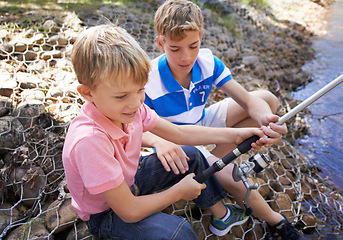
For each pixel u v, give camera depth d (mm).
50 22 2730
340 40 3941
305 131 2508
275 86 2938
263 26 3926
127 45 1085
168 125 1507
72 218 1554
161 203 1287
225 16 3736
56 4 3078
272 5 4562
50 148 1809
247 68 3057
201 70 1748
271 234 1703
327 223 1817
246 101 1716
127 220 1232
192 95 1738
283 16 4355
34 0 3109
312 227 1774
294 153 2240
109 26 1170
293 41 3822
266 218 1649
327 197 1981
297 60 3449
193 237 1293
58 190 1667
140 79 1092
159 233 1249
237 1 4168
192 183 1334
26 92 2092
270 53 3439
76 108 2062
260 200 1622
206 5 3828
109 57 1044
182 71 1627
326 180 2109
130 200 1214
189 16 1507
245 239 1681
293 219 1793
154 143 1535
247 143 1417
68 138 1201
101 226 1360
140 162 1560
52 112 2016
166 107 1712
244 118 1842
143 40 2865
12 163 1712
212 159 1687
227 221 1588
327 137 2453
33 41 2512
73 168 1195
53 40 2570
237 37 3480
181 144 1551
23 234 1485
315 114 2678
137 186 1514
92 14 3000
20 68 2281
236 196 1626
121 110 1122
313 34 4074
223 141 1531
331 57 3562
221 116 1863
